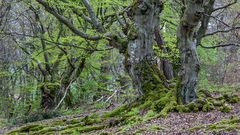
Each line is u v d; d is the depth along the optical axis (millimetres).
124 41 13062
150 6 12508
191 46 10906
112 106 19719
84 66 23516
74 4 15531
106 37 13203
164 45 16156
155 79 12477
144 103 12047
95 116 12680
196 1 10102
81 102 25172
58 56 22344
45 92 23484
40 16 21984
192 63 11000
